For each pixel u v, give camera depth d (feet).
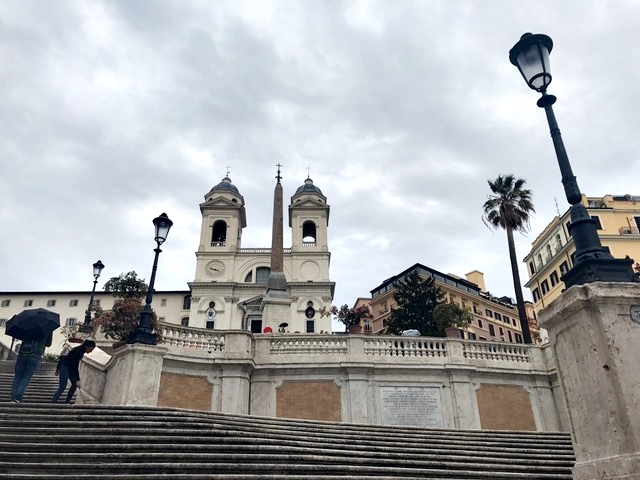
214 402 58.34
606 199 162.61
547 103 20.85
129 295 169.89
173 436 27.55
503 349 68.13
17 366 35.35
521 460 32.45
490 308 243.60
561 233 168.14
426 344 65.98
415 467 29.71
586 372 16.07
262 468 24.76
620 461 14.21
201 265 208.03
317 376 61.72
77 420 29.12
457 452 33.40
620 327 15.88
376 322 232.53
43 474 21.50
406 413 60.80
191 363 59.21
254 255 212.23
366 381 61.46
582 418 16.03
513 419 63.67
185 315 213.05
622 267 17.13
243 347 61.16
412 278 151.64
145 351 40.37
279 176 186.29
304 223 224.94
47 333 36.83
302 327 195.00
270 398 60.29
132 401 38.34
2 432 26.40
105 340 66.49
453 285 237.86
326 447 31.35
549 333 17.98
